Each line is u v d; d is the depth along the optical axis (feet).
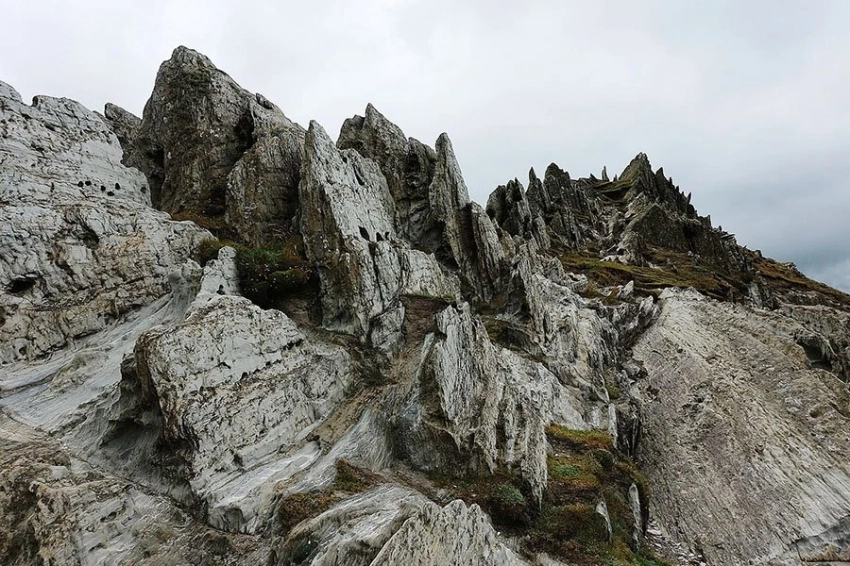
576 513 59.06
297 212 94.68
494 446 63.93
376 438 61.52
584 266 209.36
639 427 99.76
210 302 58.03
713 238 274.16
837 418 86.69
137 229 80.64
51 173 77.00
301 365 64.34
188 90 114.93
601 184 435.12
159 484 47.67
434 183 115.44
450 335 72.64
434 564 37.65
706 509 78.07
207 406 49.88
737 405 97.04
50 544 37.93
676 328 136.67
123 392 51.57
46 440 51.72
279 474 51.01
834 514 70.44
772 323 118.83
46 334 66.95
